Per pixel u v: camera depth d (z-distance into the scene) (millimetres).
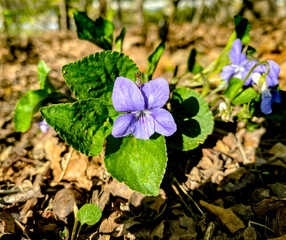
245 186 76
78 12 83
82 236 64
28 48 240
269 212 66
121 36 93
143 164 65
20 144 99
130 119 58
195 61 94
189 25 372
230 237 63
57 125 60
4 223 66
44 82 91
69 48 251
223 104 76
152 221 68
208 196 75
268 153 86
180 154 86
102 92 69
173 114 76
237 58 78
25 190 77
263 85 69
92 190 77
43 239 64
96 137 67
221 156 86
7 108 127
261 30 262
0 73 176
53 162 87
